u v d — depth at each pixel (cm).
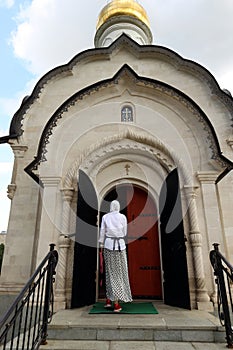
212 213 568
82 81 810
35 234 629
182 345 326
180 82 792
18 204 662
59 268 531
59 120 659
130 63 838
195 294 511
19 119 738
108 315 421
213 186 588
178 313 439
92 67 836
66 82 810
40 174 604
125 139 636
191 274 529
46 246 556
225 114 724
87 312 451
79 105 693
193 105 642
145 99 714
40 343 327
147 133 656
